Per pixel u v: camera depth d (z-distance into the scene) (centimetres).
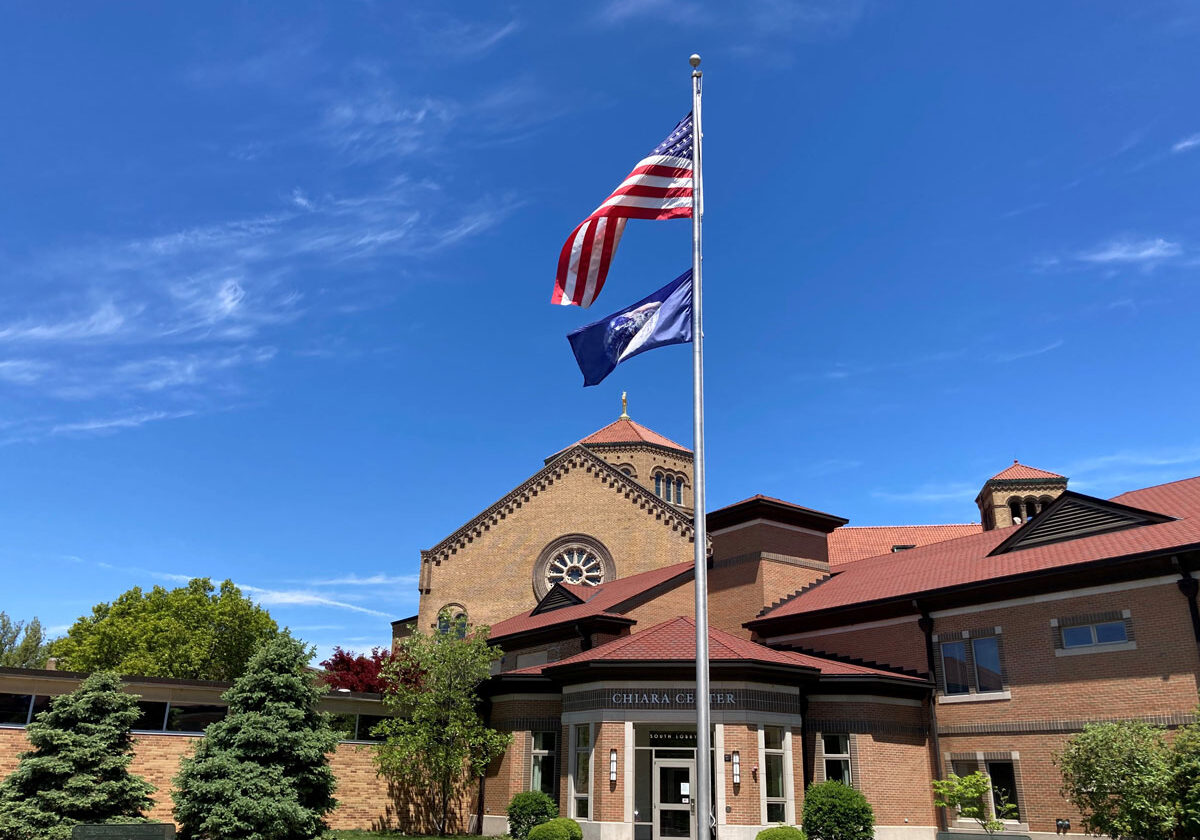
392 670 3184
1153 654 2169
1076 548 2469
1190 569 2144
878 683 2522
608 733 2402
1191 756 1833
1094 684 2262
